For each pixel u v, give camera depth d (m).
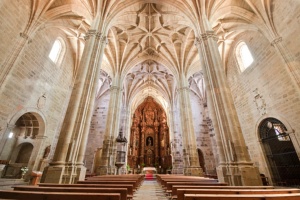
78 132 8.36
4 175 13.23
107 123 17.06
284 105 11.27
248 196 2.40
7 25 10.34
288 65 10.31
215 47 10.91
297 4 10.06
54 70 15.74
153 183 13.81
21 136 14.65
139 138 40.75
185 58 19.48
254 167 7.48
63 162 7.43
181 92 18.59
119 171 16.95
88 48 10.52
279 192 3.40
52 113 15.52
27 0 11.80
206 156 23.53
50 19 13.24
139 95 32.06
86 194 2.55
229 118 8.65
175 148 24.20
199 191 3.25
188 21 13.90
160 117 42.53
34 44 13.08
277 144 12.25
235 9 13.48
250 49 14.88
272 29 11.62
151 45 19.89
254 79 14.29
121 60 19.77
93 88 9.87
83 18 14.57
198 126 25.39
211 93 9.93
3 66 10.15
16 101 11.60
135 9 15.05
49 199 2.56
